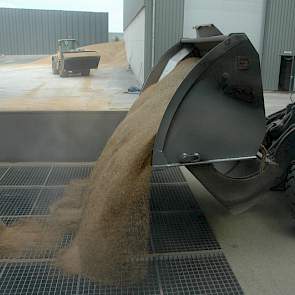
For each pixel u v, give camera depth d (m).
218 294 2.39
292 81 15.14
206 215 3.46
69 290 2.39
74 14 35.09
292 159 3.00
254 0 14.83
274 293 2.42
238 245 2.97
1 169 4.72
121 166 2.72
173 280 2.51
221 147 2.68
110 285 2.43
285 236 3.11
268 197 3.81
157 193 3.95
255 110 2.67
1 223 3.19
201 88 2.56
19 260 2.69
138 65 18.38
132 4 22.47
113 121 4.99
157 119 2.92
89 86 15.64
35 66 26.30
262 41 15.20
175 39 14.71
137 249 2.49
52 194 3.88
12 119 4.92
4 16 34.31
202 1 14.62
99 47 32.50
